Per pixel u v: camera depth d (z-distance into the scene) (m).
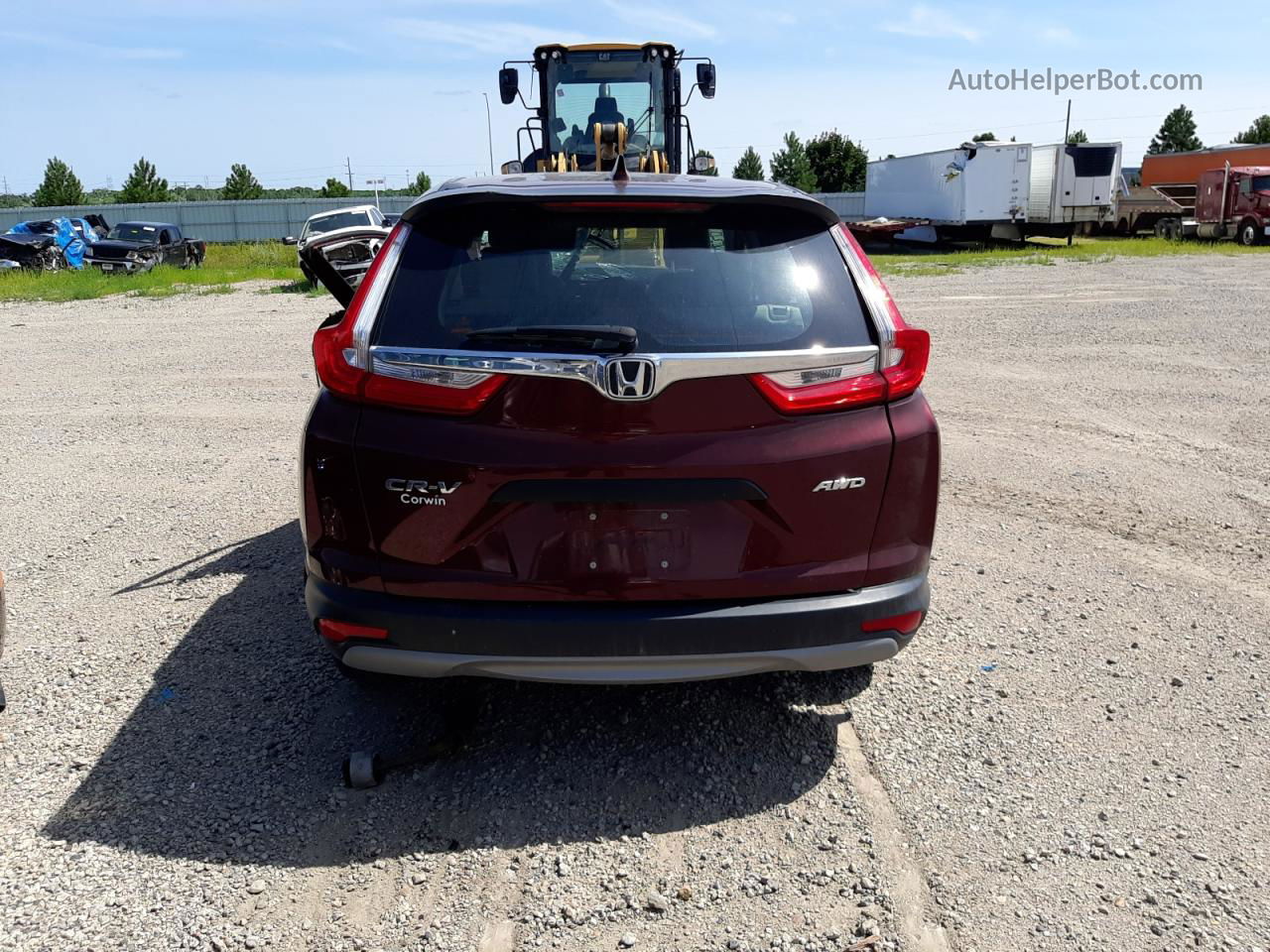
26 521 5.73
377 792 3.09
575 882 2.68
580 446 2.79
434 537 2.85
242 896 2.63
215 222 56.84
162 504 6.01
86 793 3.08
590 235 2.97
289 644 4.08
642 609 2.86
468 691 3.67
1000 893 2.62
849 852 2.79
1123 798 3.02
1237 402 8.34
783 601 2.92
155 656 3.98
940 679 3.76
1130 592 4.55
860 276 3.05
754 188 3.12
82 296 20.86
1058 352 10.91
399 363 2.84
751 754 3.29
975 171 32.47
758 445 2.82
